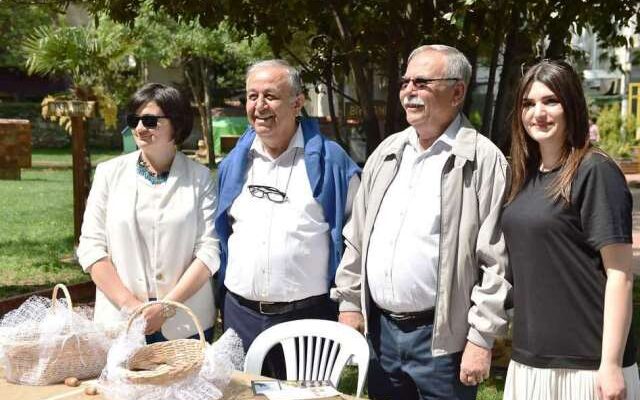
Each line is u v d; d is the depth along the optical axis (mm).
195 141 25516
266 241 3572
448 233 3188
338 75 6391
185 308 2863
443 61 3238
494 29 5363
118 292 3521
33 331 2863
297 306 3617
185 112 3586
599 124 22281
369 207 3443
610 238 2652
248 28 6141
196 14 6008
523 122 2900
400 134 3516
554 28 5422
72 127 9125
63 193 16188
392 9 5402
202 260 3566
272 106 3527
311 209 3594
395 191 3383
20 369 2820
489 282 3078
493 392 5043
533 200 2854
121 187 3598
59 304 2963
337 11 5730
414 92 3266
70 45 8750
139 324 2871
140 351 2848
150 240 3553
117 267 3584
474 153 3188
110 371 2662
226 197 3688
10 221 12383
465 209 3180
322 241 3637
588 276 2750
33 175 19750
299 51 7570
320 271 3648
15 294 7582
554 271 2795
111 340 2924
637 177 20266
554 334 2807
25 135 6188
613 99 23688
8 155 6141
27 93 32438
